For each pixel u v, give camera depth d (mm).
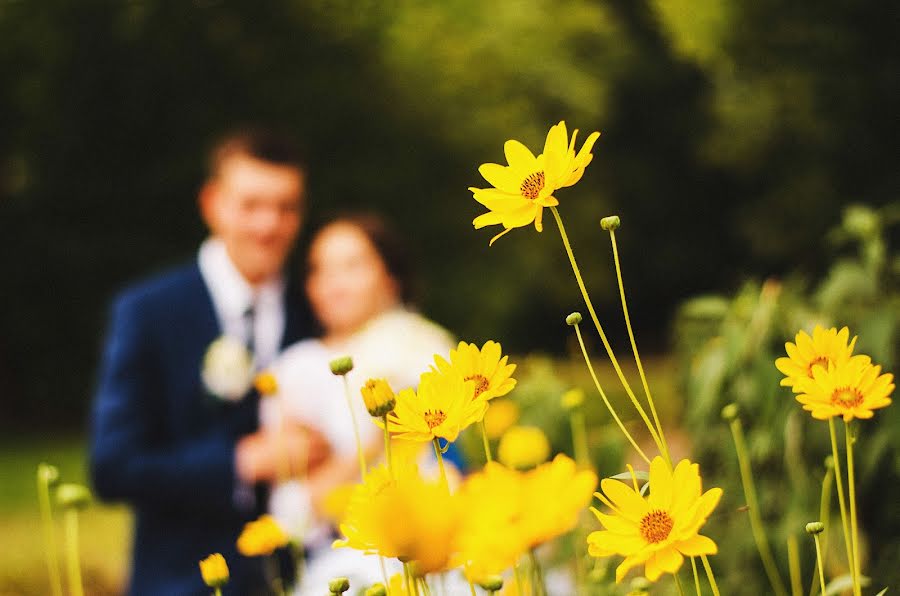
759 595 2102
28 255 12648
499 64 14641
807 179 12062
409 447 988
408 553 721
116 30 12602
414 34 14125
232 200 2828
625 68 17469
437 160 14078
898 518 1971
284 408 2680
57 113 12727
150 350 2777
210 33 12969
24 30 12594
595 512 886
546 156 949
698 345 2529
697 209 19359
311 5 13344
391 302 3010
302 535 2158
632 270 19594
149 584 2662
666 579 1777
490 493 834
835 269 2158
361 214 3045
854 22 10109
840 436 2021
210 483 2580
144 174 12953
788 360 989
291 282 2967
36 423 12633
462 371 962
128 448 2658
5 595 4840
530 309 17844
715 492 863
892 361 1992
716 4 9711
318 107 13430
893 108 10906
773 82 10570
